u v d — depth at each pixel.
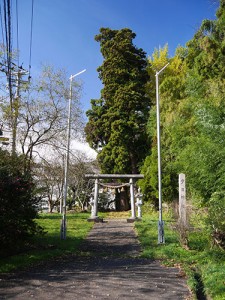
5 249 9.66
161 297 5.94
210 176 12.80
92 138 27.56
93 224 17.41
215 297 5.87
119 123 25.81
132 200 19.16
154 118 23.59
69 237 13.18
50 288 6.42
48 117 13.91
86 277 7.35
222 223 8.85
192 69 21.23
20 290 6.27
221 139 12.96
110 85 27.53
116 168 26.03
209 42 18.11
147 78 28.77
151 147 24.92
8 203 8.99
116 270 8.12
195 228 10.57
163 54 28.89
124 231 14.95
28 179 10.18
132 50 28.72
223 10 17.81
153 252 10.34
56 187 28.97
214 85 16.64
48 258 9.57
